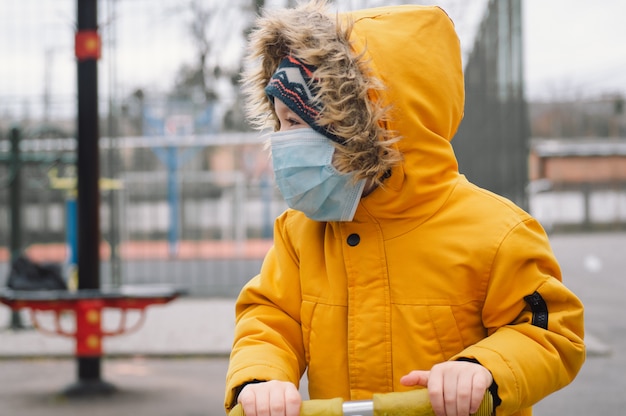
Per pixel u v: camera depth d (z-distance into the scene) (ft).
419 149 4.61
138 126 34.96
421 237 4.62
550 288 4.42
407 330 4.53
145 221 44.42
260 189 47.19
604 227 84.79
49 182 27.89
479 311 4.58
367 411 3.84
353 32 4.61
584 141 92.22
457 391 3.80
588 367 18.21
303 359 4.92
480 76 23.99
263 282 5.04
